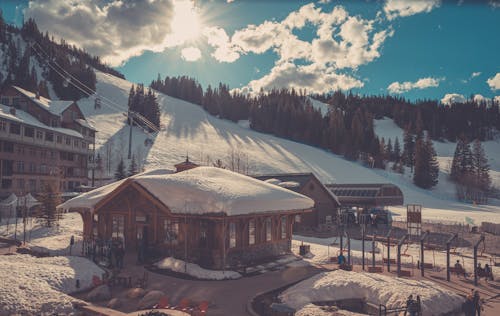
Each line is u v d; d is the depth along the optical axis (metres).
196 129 159.25
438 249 36.34
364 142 158.00
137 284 19.47
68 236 32.72
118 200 27.62
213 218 22.86
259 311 16.16
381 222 54.38
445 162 162.12
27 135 60.56
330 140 165.00
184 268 22.69
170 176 27.33
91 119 140.75
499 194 122.62
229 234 24.44
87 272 20.22
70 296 17.08
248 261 25.91
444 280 23.69
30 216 45.19
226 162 113.12
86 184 78.62
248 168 110.44
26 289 16.25
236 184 28.09
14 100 70.00
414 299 16.66
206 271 22.36
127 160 102.38
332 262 28.00
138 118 143.50
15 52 168.50
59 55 189.38
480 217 67.19
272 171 112.25
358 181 115.00
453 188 128.38
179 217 24.39
